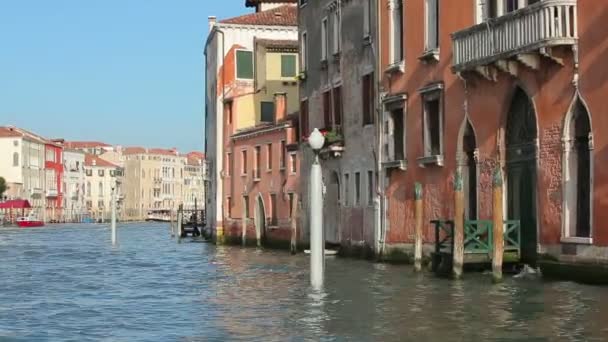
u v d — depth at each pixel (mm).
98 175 138125
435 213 22188
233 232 43688
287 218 36719
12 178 107875
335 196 30562
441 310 13789
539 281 17047
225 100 44906
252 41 45406
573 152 17031
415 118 23391
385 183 25219
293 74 44906
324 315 13797
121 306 16000
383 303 15000
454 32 20297
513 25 17969
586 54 16453
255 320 13547
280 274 22734
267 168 39312
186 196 154125
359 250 27547
